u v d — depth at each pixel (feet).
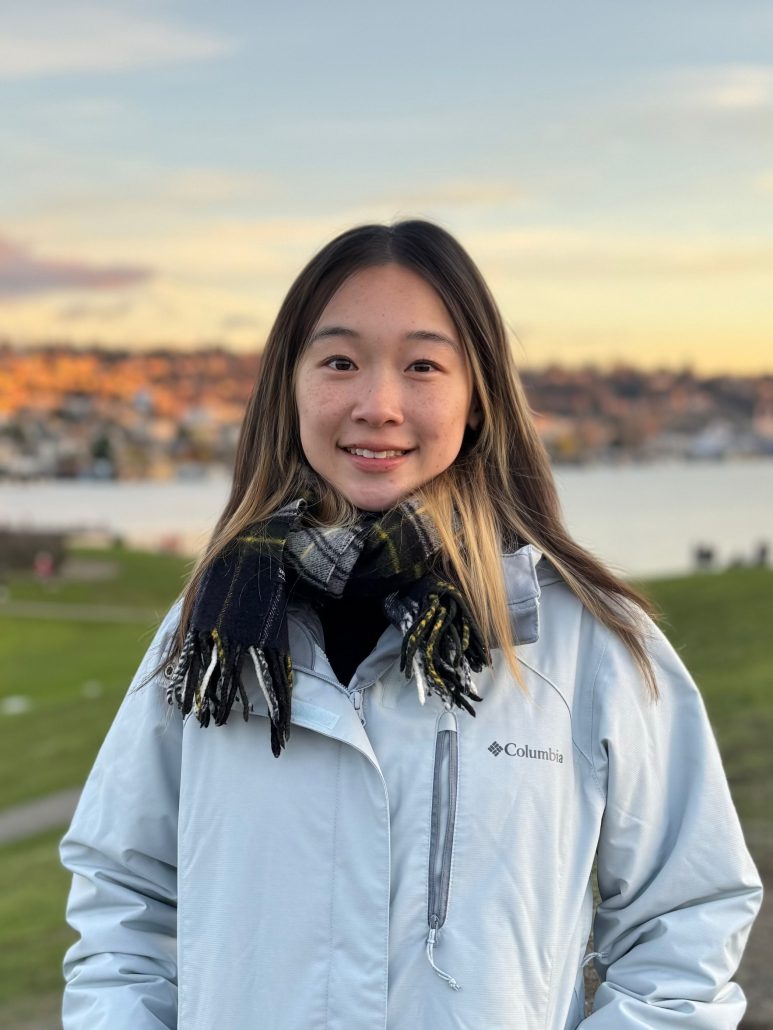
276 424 7.14
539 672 6.50
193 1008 6.29
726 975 6.36
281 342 7.11
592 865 6.79
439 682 5.97
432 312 6.71
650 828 6.52
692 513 416.46
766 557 245.04
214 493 599.16
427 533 6.40
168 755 6.95
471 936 5.98
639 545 313.73
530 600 6.43
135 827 6.89
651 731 6.57
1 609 197.16
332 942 6.07
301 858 6.19
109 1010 6.59
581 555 6.97
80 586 231.91
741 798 26.00
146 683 7.00
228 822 6.37
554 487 7.22
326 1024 5.99
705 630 67.62
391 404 6.54
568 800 6.34
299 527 6.66
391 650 6.37
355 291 6.71
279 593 6.29
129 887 7.00
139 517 460.55
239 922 6.23
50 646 147.13
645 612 6.93
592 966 7.84
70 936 31.24
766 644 60.29
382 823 6.11
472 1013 5.90
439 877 6.06
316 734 6.33
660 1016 6.19
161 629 7.23
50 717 79.56
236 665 6.19
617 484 603.67
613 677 6.57
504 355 7.02
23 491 608.19
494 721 6.30
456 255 6.88
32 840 49.34
